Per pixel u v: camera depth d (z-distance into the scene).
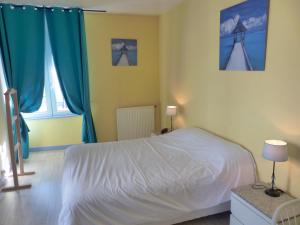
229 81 2.66
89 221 1.76
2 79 3.73
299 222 1.75
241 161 2.29
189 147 2.76
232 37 2.53
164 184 2.00
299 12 1.79
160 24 4.48
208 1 2.93
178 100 3.98
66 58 4.06
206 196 2.11
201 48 3.17
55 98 4.43
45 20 3.94
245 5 2.30
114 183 1.99
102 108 4.56
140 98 4.75
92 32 4.27
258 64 2.21
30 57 3.89
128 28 4.43
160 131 4.28
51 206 2.66
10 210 2.59
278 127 2.06
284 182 2.04
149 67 4.69
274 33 2.02
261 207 1.77
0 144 3.30
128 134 4.67
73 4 3.71
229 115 2.71
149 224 1.97
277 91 2.04
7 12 3.63
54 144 4.49
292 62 1.88
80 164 2.39
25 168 3.67
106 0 3.49
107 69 4.45
